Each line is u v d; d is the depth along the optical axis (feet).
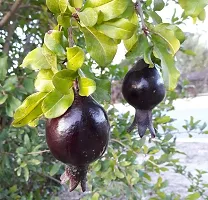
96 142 0.89
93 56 0.95
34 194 3.52
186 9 1.05
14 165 3.10
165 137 2.89
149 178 2.80
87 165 0.92
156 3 1.32
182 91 3.62
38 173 3.37
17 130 2.68
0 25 2.61
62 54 0.92
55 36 0.94
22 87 2.20
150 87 1.19
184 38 1.11
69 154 0.88
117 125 2.85
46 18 2.99
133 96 1.21
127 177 2.42
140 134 1.23
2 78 2.00
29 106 0.92
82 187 0.93
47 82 0.93
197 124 3.26
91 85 0.87
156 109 2.96
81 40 2.48
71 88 0.90
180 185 5.53
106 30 0.93
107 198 2.60
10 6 3.00
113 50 0.95
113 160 2.39
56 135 0.88
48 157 3.40
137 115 1.25
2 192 2.93
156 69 1.23
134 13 1.14
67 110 0.89
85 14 0.90
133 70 1.24
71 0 0.96
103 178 2.49
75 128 0.87
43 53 0.93
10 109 2.03
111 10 0.92
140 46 1.16
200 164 6.61
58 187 3.89
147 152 2.58
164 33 1.08
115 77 3.01
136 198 2.47
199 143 8.25
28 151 2.54
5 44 3.20
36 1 2.96
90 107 0.90
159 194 2.68
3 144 2.85
